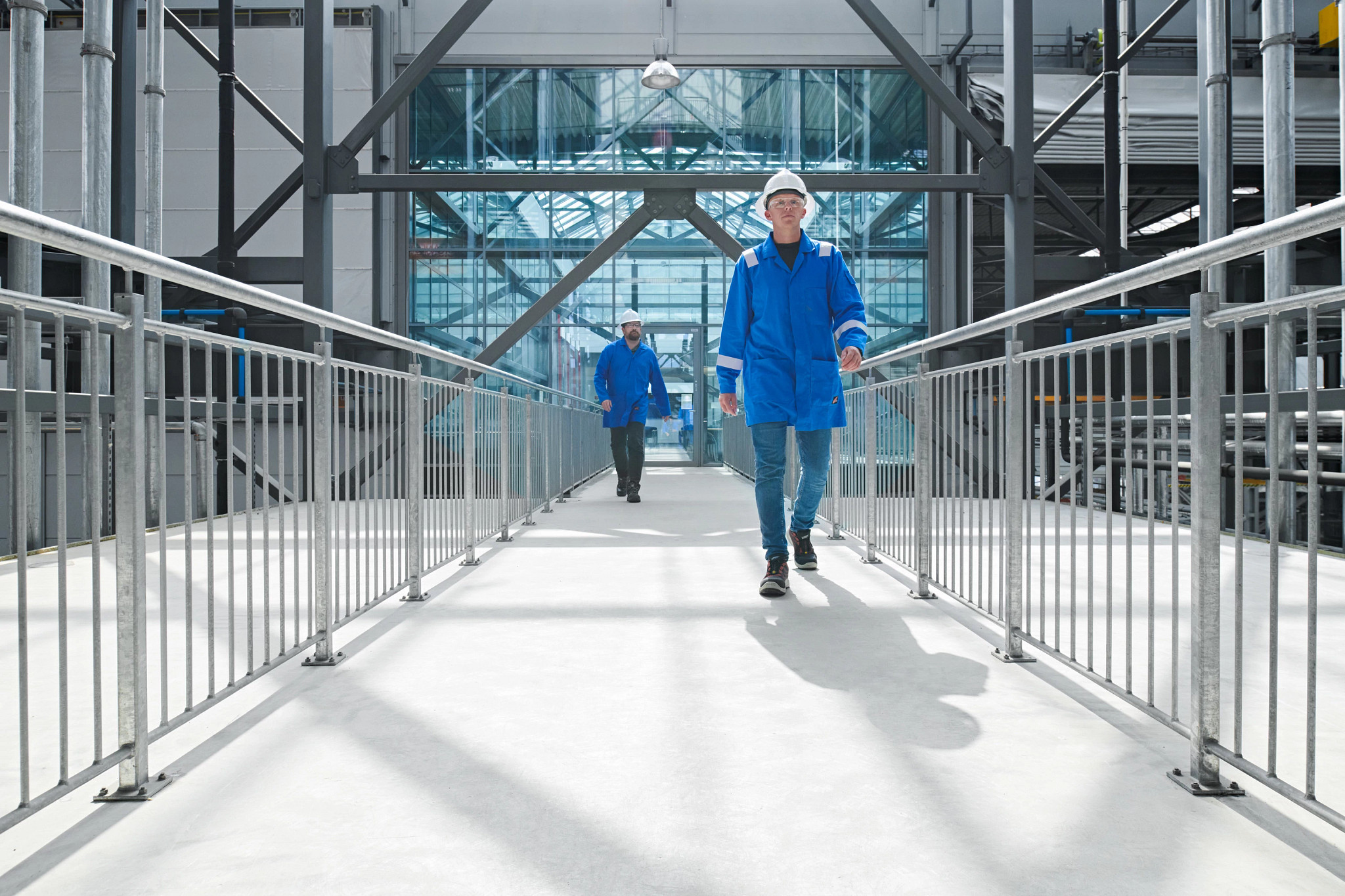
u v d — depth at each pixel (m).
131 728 1.60
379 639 2.78
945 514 3.29
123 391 1.62
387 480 3.29
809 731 1.91
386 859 1.34
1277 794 1.59
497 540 5.19
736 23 11.39
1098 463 7.75
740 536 5.37
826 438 3.81
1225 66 6.21
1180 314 7.74
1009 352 2.60
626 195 11.95
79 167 10.92
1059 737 1.88
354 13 11.09
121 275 7.30
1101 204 14.11
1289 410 4.93
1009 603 2.53
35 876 1.29
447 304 11.50
